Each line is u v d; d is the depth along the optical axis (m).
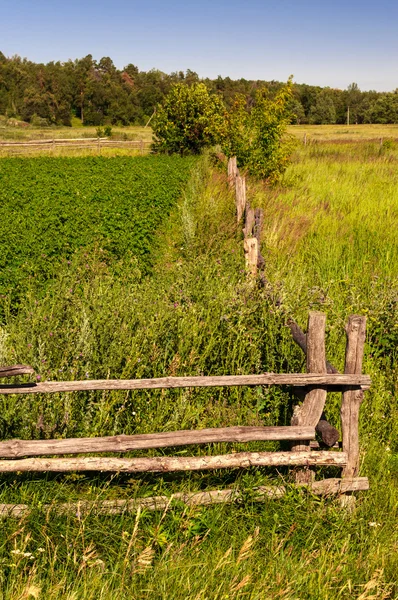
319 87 147.50
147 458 4.16
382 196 16.55
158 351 5.75
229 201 14.98
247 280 7.88
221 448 4.80
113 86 131.38
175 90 36.34
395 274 9.74
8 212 14.10
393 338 6.84
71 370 5.23
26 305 7.57
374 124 124.25
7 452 3.98
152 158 32.69
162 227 13.55
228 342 6.00
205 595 3.44
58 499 4.20
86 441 4.08
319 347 4.28
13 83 129.88
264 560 3.78
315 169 24.28
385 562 3.82
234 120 21.38
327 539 3.97
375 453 4.98
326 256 10.65
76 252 9.98
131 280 8.57
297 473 4.38
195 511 4.08
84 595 3.27
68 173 23.61
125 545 3.75
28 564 3.61
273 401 5.33
